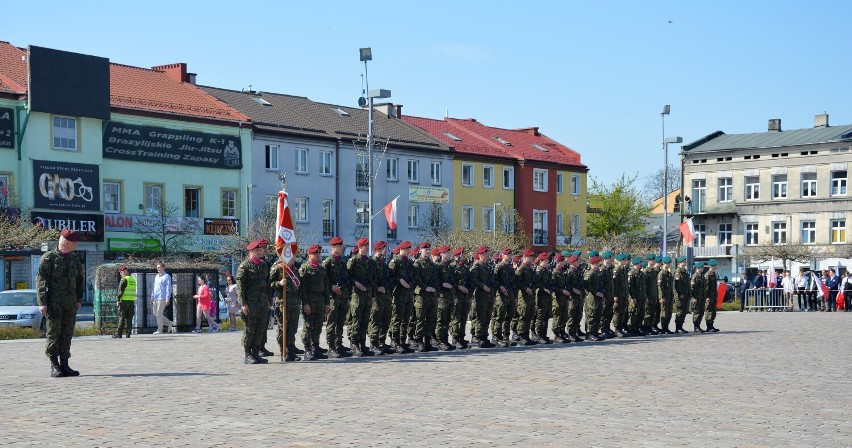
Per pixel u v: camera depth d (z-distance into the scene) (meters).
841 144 73.69
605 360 20.69
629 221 90.50
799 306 52.50
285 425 12.02
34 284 49.78
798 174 75.88
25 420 12.39
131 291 30.02
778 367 19.17
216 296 35.16
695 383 16.39
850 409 13.52
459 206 72.81
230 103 61.53
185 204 56.72
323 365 19.59
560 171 81.62
